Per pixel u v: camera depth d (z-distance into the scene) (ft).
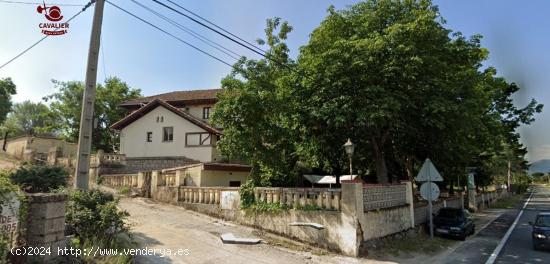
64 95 133.90
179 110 102.42
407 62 47.57
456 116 52.42
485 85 81.20
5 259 19.31
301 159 73.15
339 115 48.78
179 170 61.36
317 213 43.06
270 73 56.24
